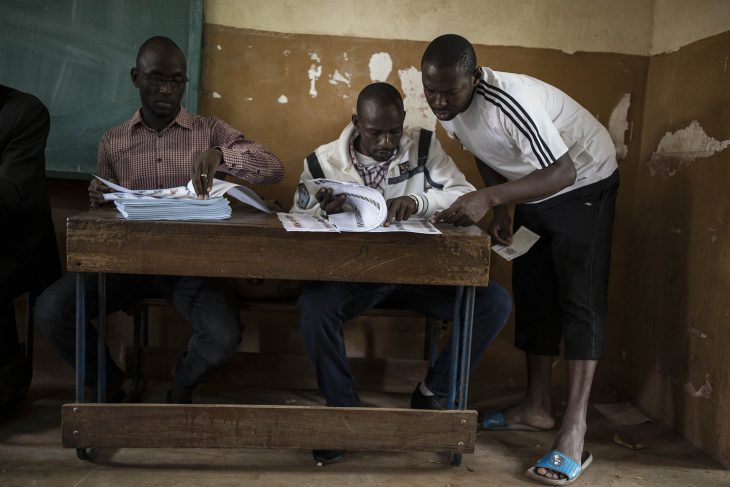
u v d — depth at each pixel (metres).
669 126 2.78
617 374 3.16
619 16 2.97
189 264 2.00
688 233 2.62
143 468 2.21
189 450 2.35
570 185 2.16
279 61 2.92
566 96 2.42
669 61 2.81
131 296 2.46
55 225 2.98
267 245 2.00
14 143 2.46
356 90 2.95
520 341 2.67
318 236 2.00
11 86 2.83
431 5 2.92
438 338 3.06
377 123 2.25
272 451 2.38
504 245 2.50
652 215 2.90
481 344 2.40
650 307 2.89
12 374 2.52
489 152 2.37
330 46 2.92
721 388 2.39
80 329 2.11
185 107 2.84
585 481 2.25
